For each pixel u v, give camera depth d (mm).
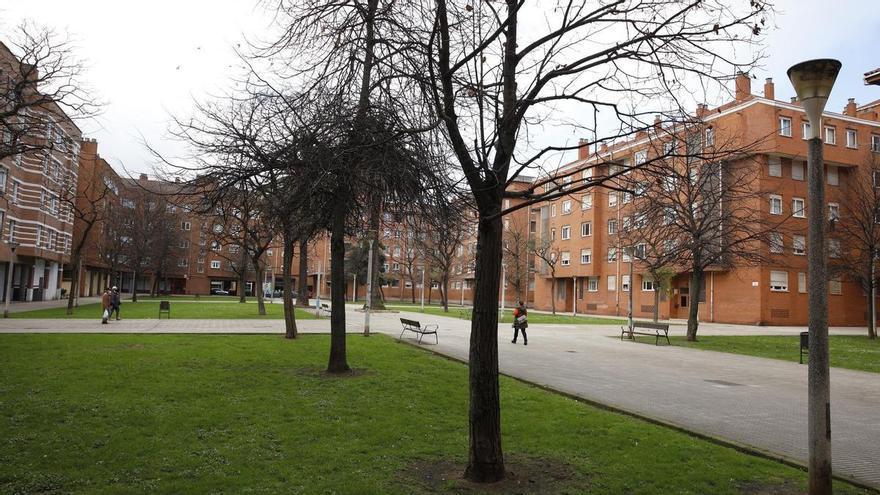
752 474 6281
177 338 17344
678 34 5367
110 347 14516
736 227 23203
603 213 53031
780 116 38438
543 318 40625
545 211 61938
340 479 5648
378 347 16734
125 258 54781
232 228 25016
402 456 6523
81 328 20516
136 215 51000
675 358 18297
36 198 42844
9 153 16766
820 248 5586
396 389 10352
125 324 23047
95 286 69250
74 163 49969
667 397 11164
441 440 7215
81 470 5699
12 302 43062
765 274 38844
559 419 8461
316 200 10766
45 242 45906
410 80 7504
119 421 7531
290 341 17484
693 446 7297
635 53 5633
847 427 9273
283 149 8117
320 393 9805
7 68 22766
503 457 6551
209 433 7125
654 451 6973
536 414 8750
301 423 7754
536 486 5695
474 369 5934
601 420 8484
